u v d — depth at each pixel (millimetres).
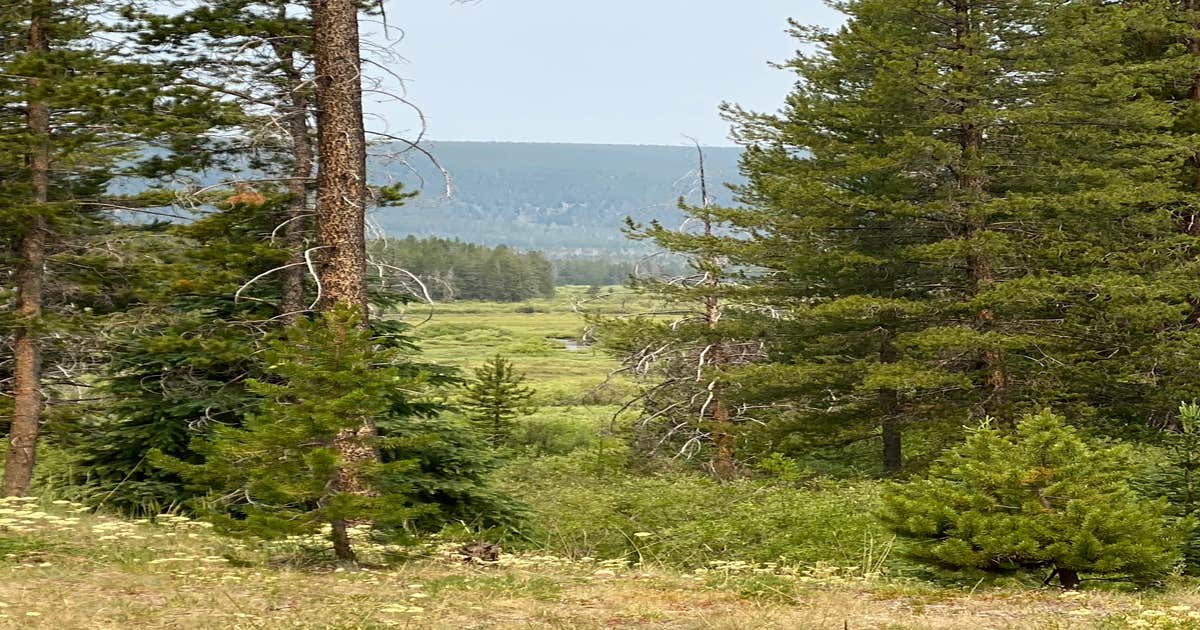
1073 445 11102
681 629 8312
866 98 22422
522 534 16391
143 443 16875
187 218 17922
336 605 8820
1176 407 21656
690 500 18547
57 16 17094
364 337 10758
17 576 9422
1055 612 9133
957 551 10852
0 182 16781
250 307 17734
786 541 15133
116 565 10391
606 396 52875
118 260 17562
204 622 7938
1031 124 21938
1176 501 12734
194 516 15758
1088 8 22219
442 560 12039
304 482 10430
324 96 14859
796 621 8547
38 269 17203
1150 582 10898
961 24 22703
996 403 22031
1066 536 10508
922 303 22391
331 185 14812
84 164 17766
